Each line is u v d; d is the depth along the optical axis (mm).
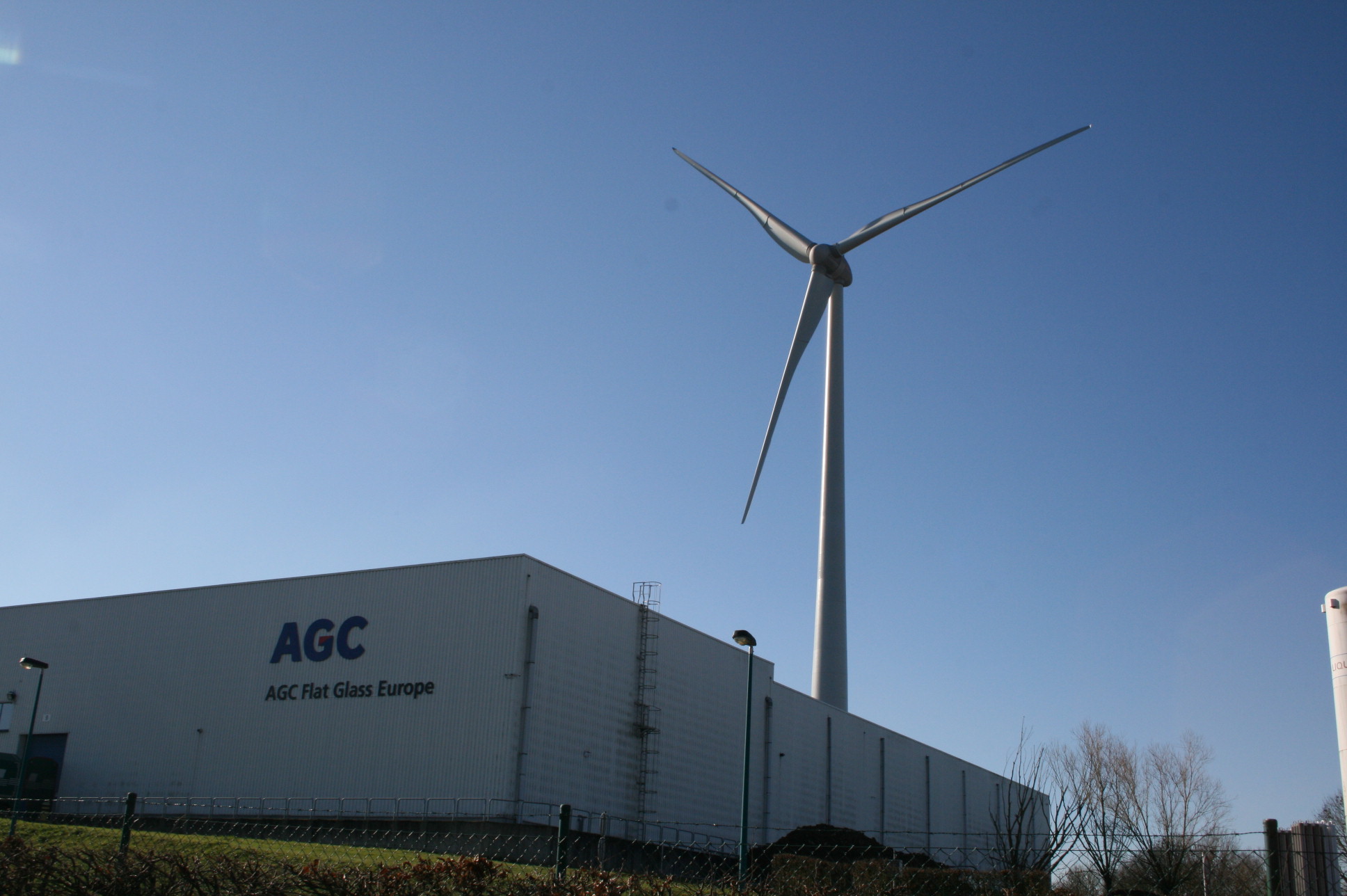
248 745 60938
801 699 75188
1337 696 23859
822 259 64562
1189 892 24281
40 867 18453
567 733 56594
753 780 69500
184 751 62906
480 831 52281
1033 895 18234
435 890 16719
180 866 17625
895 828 84312
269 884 17125
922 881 20000
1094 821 23984
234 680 62938
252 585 64562
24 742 69188
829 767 76750
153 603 67938
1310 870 17656
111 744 65812
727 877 19422
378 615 59594
